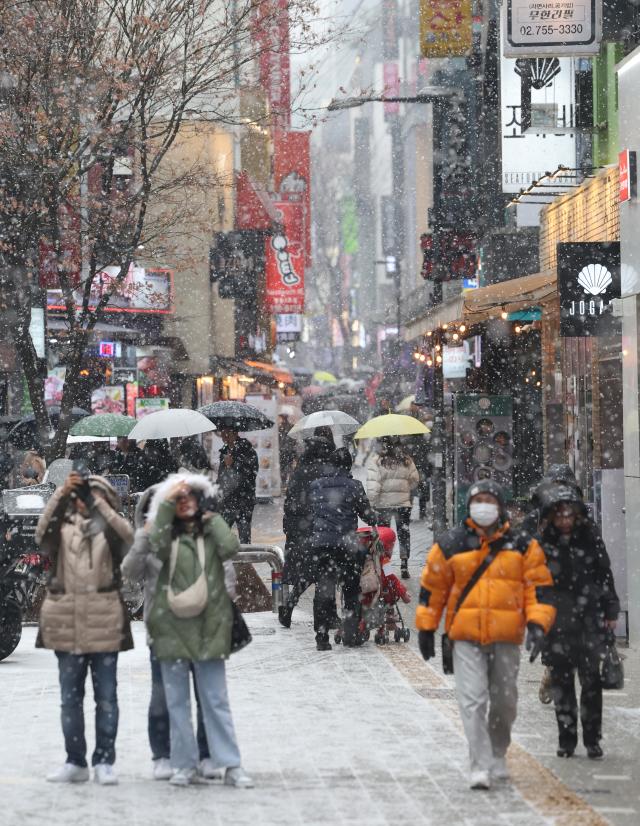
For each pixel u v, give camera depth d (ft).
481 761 67.72
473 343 255.70
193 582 67.15
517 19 150.61
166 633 67.36
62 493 69.21
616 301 122.11
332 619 114.01
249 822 60.34
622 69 123.85
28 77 171.01
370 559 115.14
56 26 169.99
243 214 400.88
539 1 150.61
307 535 127.13
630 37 153.89
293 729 81.71
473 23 278.05
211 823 60.08
